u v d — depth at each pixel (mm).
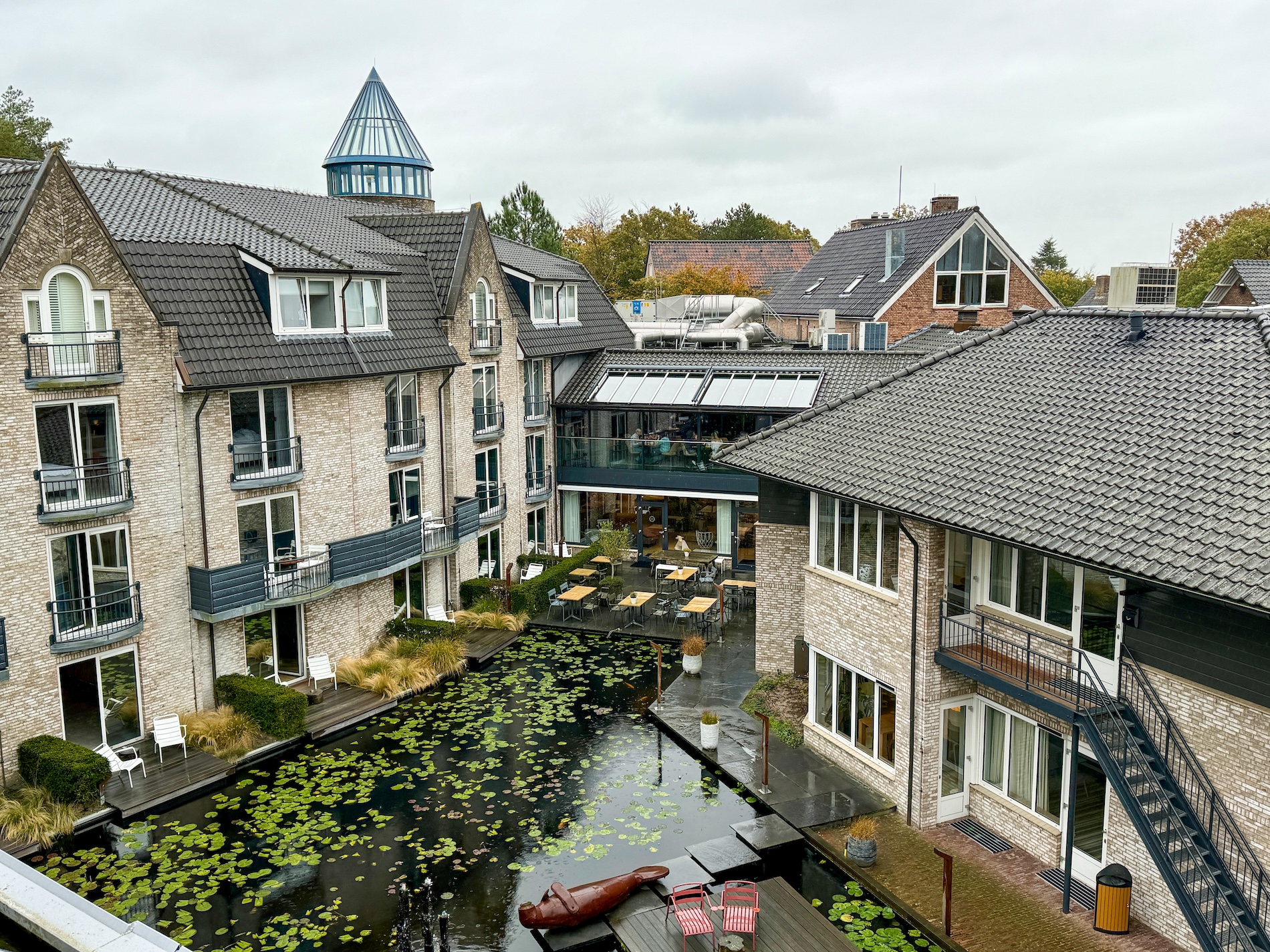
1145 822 13625
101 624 20781
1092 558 13836
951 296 47656
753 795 20328
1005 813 18203
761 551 26156
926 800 18703
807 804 19656
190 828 19156
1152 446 15844
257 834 18938
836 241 57875
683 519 38844
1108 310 21203
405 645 27719
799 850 18359
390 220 32969
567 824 19391
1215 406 16094
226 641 23625
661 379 37875
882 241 52125
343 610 26891
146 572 21578
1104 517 14602
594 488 37906
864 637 20281
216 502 22984
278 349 24109
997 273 47781
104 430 20625
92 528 20438
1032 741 17656
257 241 25516
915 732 18672
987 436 18641
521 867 17844
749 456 22422
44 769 18812
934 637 18266
